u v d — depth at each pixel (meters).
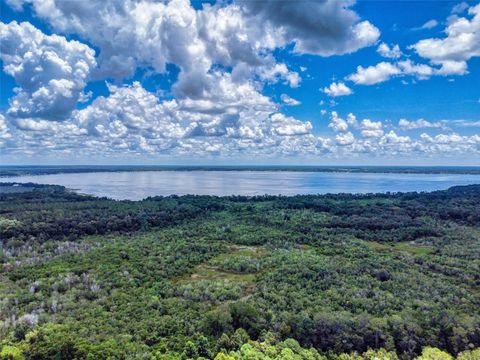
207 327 80.94
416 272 121.06
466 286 111.00
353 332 79.75
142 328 81.56
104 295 102.88
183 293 106.06
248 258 140.88
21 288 106.44
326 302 96.31
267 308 93.12
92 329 80.12
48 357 68.94
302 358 71.19
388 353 74.81
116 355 68.81
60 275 115.44
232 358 66.44
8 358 68.25
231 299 102.56
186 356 70.00
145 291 106.94
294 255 141.62
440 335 79.56
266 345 74.38
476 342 77.56
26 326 80.12
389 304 94.06
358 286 108.19
